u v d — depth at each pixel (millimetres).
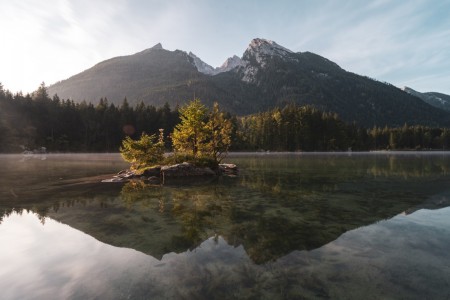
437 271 6211
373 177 25562
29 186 20078
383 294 5273
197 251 7492
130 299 5059
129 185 20656
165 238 8531
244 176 27031
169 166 26547
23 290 5414
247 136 142250
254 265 6570
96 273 6156
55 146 119625
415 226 9773
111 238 8570
